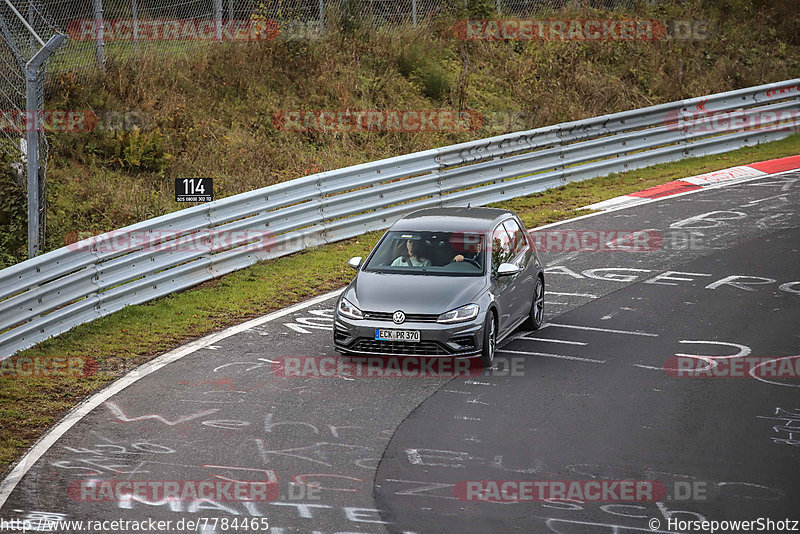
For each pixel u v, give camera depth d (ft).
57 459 67.72
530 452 67.92
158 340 96.99
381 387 82.58
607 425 72.95
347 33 211.82
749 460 66.08
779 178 170.81
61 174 148.56
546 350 92.63
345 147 179.83
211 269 119.96
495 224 98.89
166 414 76.54
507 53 228.22
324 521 57.47
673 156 186.80
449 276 91.71
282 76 193.36
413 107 199.21
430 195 152.66
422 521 57.36
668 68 238.48
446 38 226.58
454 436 71.15
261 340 96.68
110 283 105.40
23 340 94.38
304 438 71.10
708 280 115.85
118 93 170.19
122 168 157.07
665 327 98.84
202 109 175.94
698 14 264.31
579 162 174.19
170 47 187.62
